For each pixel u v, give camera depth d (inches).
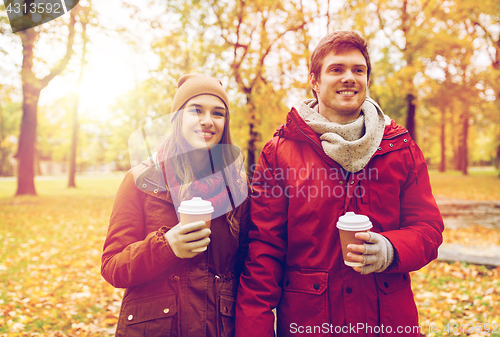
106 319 126.1
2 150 1855.3
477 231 295.1
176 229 49.9
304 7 334.6
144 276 50.3
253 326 55.8
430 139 1518.2
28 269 187.0
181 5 373.7
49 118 1326.3
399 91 460.8
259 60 360.5
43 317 128.3
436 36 426.3
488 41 591.8
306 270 57.4
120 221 55.1
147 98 411.2
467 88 493.7
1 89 395.5
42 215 378.0
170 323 51.4
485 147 1786.4
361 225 49.6
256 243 61.6
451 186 701.9
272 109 357.4
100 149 2429.9
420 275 176.4
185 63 391.2
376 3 413.1
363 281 55.0
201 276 54.9
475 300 142.2
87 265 196.1
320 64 60.4
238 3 359.6
